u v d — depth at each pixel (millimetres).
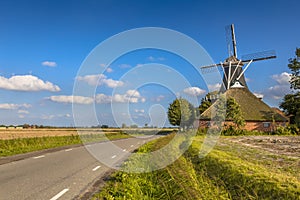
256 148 18547
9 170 11758
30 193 7957
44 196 7656
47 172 11406
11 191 8148
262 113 51188
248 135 39594
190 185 7746
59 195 7777
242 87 56719
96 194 7867
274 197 6504
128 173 10250
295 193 6332
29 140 27562
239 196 7105
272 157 13203
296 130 42969
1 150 20125
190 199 6754
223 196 7156
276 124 49375
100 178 10297
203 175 9422
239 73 57938
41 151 20562
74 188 8656
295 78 56500
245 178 7852
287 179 7551
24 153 19047
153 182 9039
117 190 8023
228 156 12586
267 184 7098
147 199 7352
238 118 42750
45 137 31484
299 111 54094
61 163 14055
